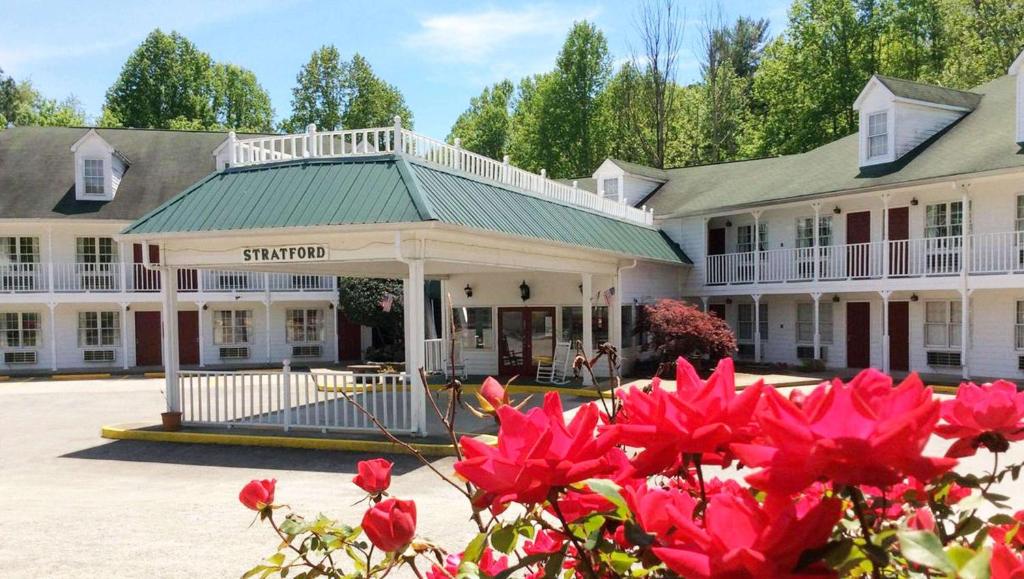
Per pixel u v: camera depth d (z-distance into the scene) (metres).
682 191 30.73
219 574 6.57
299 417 15.45
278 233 13.43
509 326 24.12
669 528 1.33
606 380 21.03
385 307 14.93
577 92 49.03
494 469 1.37
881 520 1.52
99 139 31.81
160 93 54.25
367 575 2.21
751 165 30.86
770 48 47.75
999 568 1.15
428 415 16.22
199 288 31.28
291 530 2.23
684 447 1.31
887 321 22.23
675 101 50.50
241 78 59.91
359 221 12.69
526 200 18.11
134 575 6.57
